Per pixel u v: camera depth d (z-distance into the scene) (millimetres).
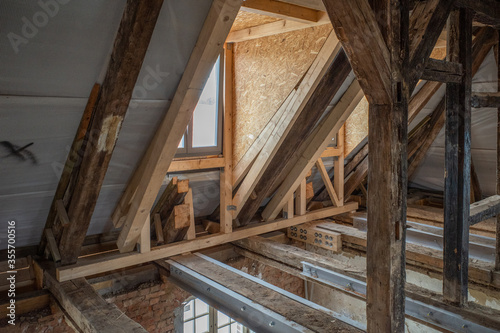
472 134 4656
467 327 2533
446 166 2654
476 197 4918
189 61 2322
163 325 3783
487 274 3213
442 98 4746
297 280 5305
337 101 3814
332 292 5363
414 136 5184
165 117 2584
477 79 4086
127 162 2871
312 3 2422
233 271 3316
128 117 2496
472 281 3354
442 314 2662
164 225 3764
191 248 3744
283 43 3137
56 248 3166
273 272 4863
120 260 3322
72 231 2955
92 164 2510
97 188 2701
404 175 1991
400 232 2002
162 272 3648
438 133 5055
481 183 5023
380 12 1850
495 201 2967
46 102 2180
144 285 3609
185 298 3908
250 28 3221
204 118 3559
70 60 2025
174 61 2299
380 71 1810
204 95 3494
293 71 3104
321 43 2881
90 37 1967
